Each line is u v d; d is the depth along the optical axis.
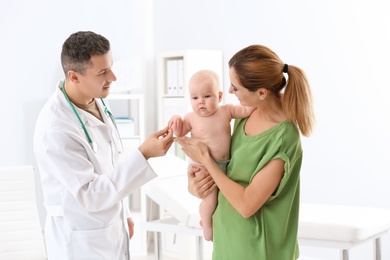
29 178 3.21
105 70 2.15
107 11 5.02
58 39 4.83
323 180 4.04
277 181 1.91
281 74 1.92
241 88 1.91
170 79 4.77
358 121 3.82
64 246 2.23
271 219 1.97
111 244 2.27
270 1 4.26
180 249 4.50
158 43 5.16
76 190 2.10
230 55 4.59
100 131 2.33
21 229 3.17
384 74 3.67
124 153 4.64
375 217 2.90
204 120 2.06
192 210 3.11
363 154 3.81
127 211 2.69
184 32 4.94
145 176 2.15
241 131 2.03
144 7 5.16
